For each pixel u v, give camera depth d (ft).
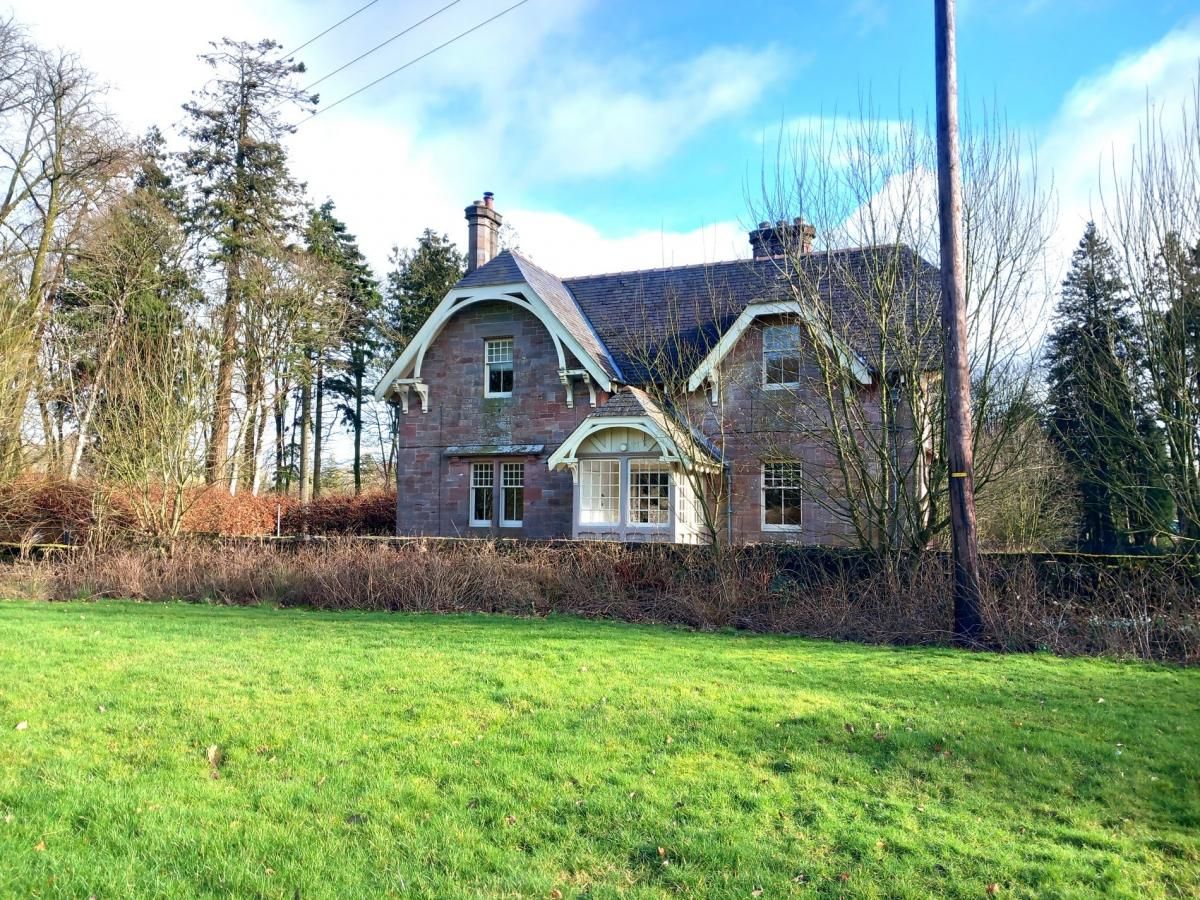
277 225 112.37
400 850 14.26
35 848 14.17
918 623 36.19
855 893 12.92
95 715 21.48
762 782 17.24
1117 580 36.70
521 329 71.56
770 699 23.26
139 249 89.15
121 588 51.78
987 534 59.31
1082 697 24.23
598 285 78.74
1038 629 34.19
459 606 44.93
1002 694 24.49
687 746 19.24
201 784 16.99
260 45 108.27
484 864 13.85
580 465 61.72
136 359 62.44
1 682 24.75
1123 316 43.11
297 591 47.57
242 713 21.61
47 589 52.06
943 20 34.35
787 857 14.05
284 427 137.80
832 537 58.39
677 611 41.22
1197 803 16.53
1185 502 40.60
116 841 14.46
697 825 15.21
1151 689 25.46
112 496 61.77
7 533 65.67
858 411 46.65
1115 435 43.73
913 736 19.90
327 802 16.08
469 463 72.38
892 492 47.09
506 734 20.10
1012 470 49.06
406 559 47.32
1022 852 14.34
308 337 112.68
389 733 20.17
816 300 46.60
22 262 82.02
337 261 130.41
